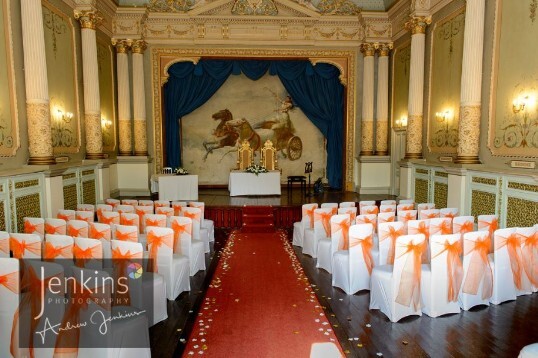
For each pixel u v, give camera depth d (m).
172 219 5.46
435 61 9.52
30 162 7.18
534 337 3.82
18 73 7.01
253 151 13.55
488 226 5.40
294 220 9.62
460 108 7.77
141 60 11.88
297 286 5.31
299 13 12.09
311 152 14.06
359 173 12.62
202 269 6.03
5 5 6.67
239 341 3.79
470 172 7.45
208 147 13.81
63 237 3.97
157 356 3.53
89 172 9.34
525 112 6.46
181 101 12.98
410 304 4.26
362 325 4.12
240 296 4.96
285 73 12.91
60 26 8.62
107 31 11.20
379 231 4.74
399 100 11.63
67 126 8.91
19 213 6.43
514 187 6.38
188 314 4.42
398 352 3.57
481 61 7.47
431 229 5.03
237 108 13.81
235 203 10.04
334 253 5.30
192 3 11.96
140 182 11.87
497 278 4.57
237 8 11.97
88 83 9.63
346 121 12.91
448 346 3.67
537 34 6.18
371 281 4.52
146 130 12.25
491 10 7.29
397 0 10.98
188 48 12.23
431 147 9.74
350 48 12.53
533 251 4.84
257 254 6.92
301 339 3.82
